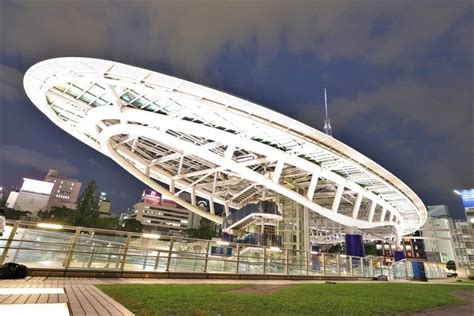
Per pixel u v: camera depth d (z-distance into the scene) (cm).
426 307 878
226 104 2294
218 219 5134
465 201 7281
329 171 3195
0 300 563
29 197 12938
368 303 873
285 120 2425
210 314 591
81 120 2941
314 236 6881
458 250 7200
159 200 14875
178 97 2227
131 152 3991
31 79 2436
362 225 3734
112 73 2117
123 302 645
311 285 1453
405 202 4072
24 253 1300
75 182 15862
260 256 1891
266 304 745
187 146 2919
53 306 545
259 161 3231
